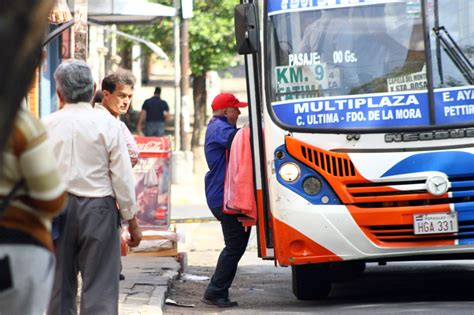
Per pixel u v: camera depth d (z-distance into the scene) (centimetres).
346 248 1603
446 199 1594
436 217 1587
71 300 1178
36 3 568
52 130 1166
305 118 1639
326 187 1616
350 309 1639
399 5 1647
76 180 1161
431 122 1612
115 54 6369
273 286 2133
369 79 1634
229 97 1834
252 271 2428
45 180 688
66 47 3638
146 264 2109
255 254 2800
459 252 1594
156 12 3434
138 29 5812
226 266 1781
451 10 1636
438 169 1595
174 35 5359
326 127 1630
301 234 1616
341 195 1606
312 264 1783
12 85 568
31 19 568
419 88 1623
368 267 2472
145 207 2259
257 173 1709
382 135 1614
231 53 5609
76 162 1162
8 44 560
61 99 1195
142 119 5700
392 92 1625
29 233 690
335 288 2064
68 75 1170
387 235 1598
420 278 2183
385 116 1619
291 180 1628
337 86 1641
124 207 1183
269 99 1659
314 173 1622
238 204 1723
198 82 5722
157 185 2258
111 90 1577
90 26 4362
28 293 689
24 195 692
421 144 1606
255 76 1703
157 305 1634
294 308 1712
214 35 5472
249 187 1730
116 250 1187
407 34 1639
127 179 1176
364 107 1625
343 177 1608
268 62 1667
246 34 1641
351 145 1619
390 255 1595
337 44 1650
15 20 561
